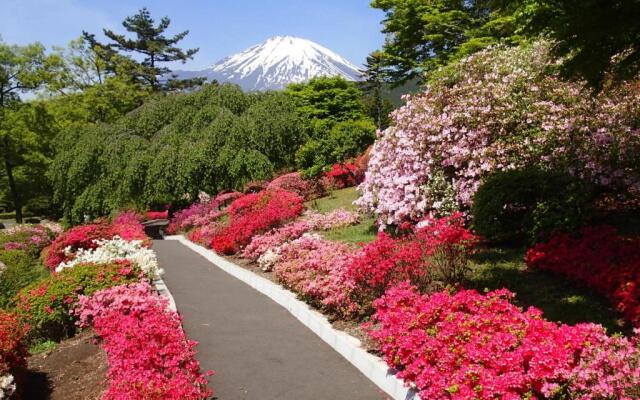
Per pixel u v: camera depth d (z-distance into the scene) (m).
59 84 34.34
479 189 8.07
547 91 8.85
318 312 6.93
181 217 21.14
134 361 4.50
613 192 8.27
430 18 21.22
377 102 49.50
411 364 4.13
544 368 3.43
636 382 2.96
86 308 6.91
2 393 4.50
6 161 31.58
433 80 10.33
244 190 19.80
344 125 34.22
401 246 6.52
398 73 24.94
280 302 8.26
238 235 12.66
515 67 9.25
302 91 38.19
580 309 5.37
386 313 4.95
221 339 6.39
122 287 7.20
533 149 8.28
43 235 19.91
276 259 10.02
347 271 6.55
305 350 5.87
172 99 24.94
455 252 6.64
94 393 4.77
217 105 23.25
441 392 3.67
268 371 5.26
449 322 4.35
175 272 11.67
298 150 21.23
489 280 6.56
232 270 11.38
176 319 5.97
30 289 7.39
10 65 32.50
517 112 8.57
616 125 8.20
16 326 5.41
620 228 7.41
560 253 6.39
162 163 20.34
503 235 7.95
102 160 21.66
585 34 5.50
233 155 20.34
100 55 42.00
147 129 24.11
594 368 3.26
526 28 6.16
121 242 11.64
